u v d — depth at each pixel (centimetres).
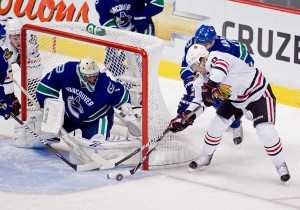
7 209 1647
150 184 1786
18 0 2734
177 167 1891
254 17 2302
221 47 1927
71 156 1906
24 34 2041
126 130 1992
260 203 1694
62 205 1669
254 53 2327
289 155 1986
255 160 1952
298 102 2280
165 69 2525
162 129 1889
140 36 1988
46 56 2098
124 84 2061
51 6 2669
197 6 2408
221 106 1825
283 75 2289
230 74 1748
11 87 2025
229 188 1773
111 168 1870
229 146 2039
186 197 1720
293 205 1686
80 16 2616
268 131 1775
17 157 1945
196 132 2136
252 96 1778
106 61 2055
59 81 1884
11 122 2195
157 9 2180
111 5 2155
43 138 1986
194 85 1803
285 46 2264
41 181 1800
